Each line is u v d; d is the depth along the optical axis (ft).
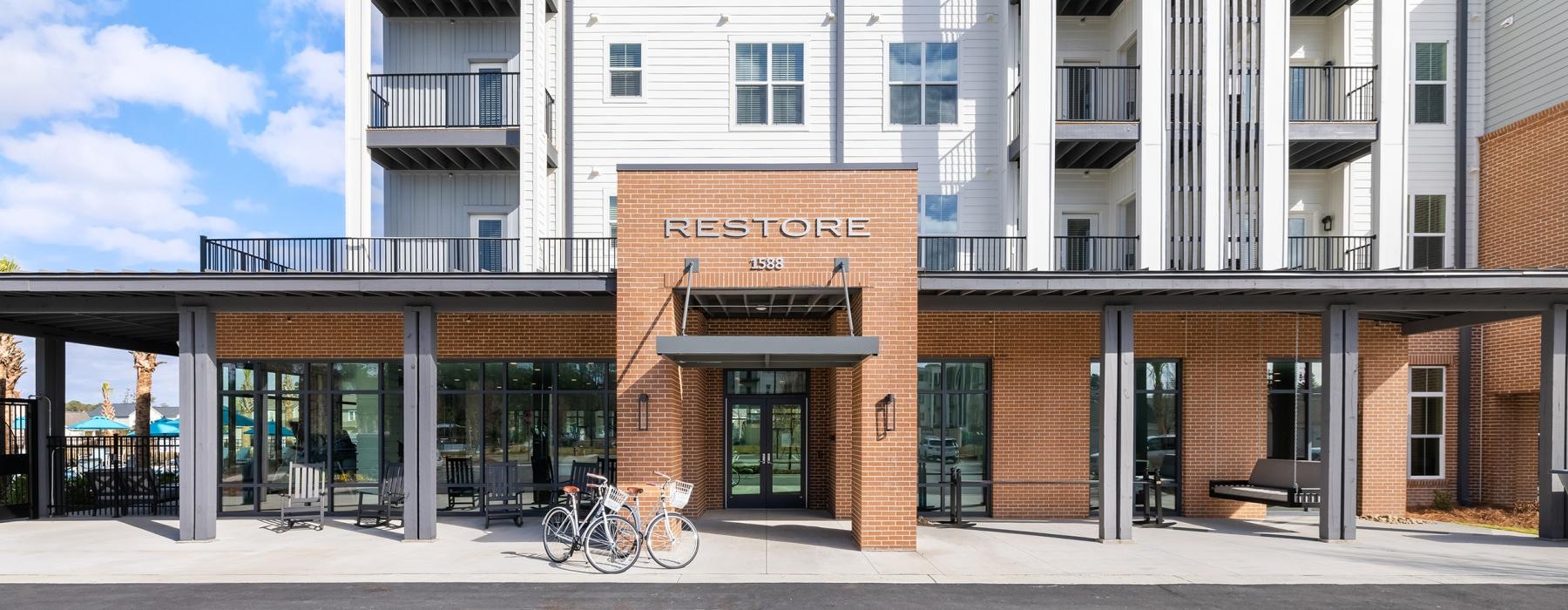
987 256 51.16
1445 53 53.98
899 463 36.06
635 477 36.19
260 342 47.98
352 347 48.08
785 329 48.78
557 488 47.32
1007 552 36.14
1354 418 39.14
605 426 48.19
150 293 37.14
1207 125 47.75
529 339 48.16
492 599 28.02
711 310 45.60
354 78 49.83
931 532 41.55
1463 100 53.42
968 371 48.16
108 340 52.70
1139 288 36.22
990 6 52.31
